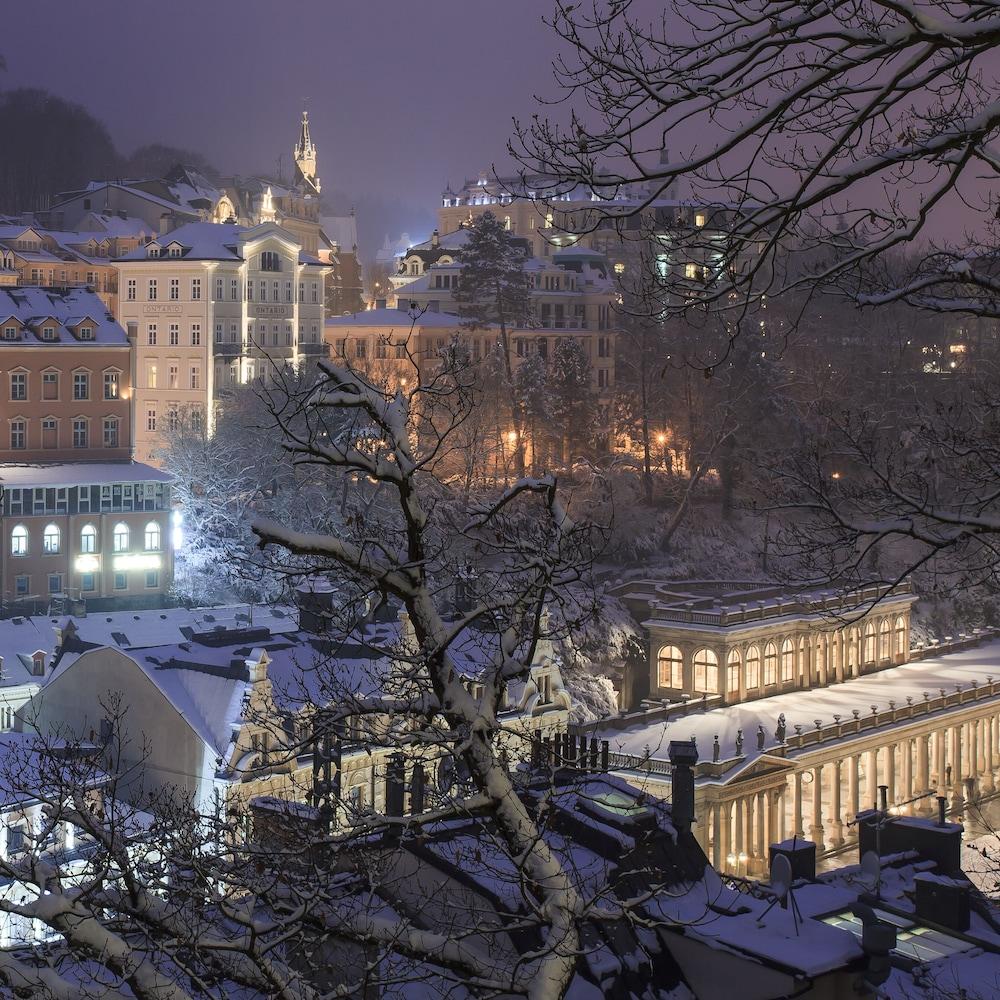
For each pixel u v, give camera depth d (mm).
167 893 25922
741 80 18000
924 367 151875
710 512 151750
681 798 36250
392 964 25359
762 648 115812
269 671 67562
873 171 18312
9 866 23531
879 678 123875
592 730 100938
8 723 90625
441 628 22031
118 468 137500
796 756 98625
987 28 16891
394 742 22812
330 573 25469
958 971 35000
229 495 134500
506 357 169625
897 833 45625
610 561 141875
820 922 31594
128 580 134000
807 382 144375
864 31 17438
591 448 162750
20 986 20344
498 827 22109
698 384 151625
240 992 25719
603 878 30922
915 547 133000
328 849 27172
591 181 19062
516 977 22344
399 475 21766
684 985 30453
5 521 128125
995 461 27656
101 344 142250
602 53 18625
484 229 186875
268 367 180000
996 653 133750
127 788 66750
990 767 117125
